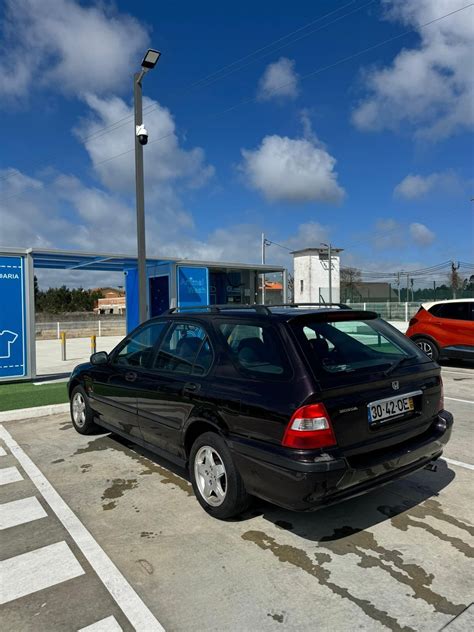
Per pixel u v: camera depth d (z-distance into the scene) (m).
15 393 8.83
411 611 2.58
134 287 14.67
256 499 3.88
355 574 2.94
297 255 37.59
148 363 4.77
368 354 3.69
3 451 5.58
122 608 2.66
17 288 9.80
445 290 28.94
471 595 2.72
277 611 2.60
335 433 3.06
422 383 3.73
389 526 3.55
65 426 6.71
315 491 2.95
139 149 9.30
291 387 3.14
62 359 15.35
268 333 3.52
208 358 3.96
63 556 3.22
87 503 4.07
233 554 3.20
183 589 2.82
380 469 3.23
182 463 4.19
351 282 50.06
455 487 4.26
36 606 2.69
